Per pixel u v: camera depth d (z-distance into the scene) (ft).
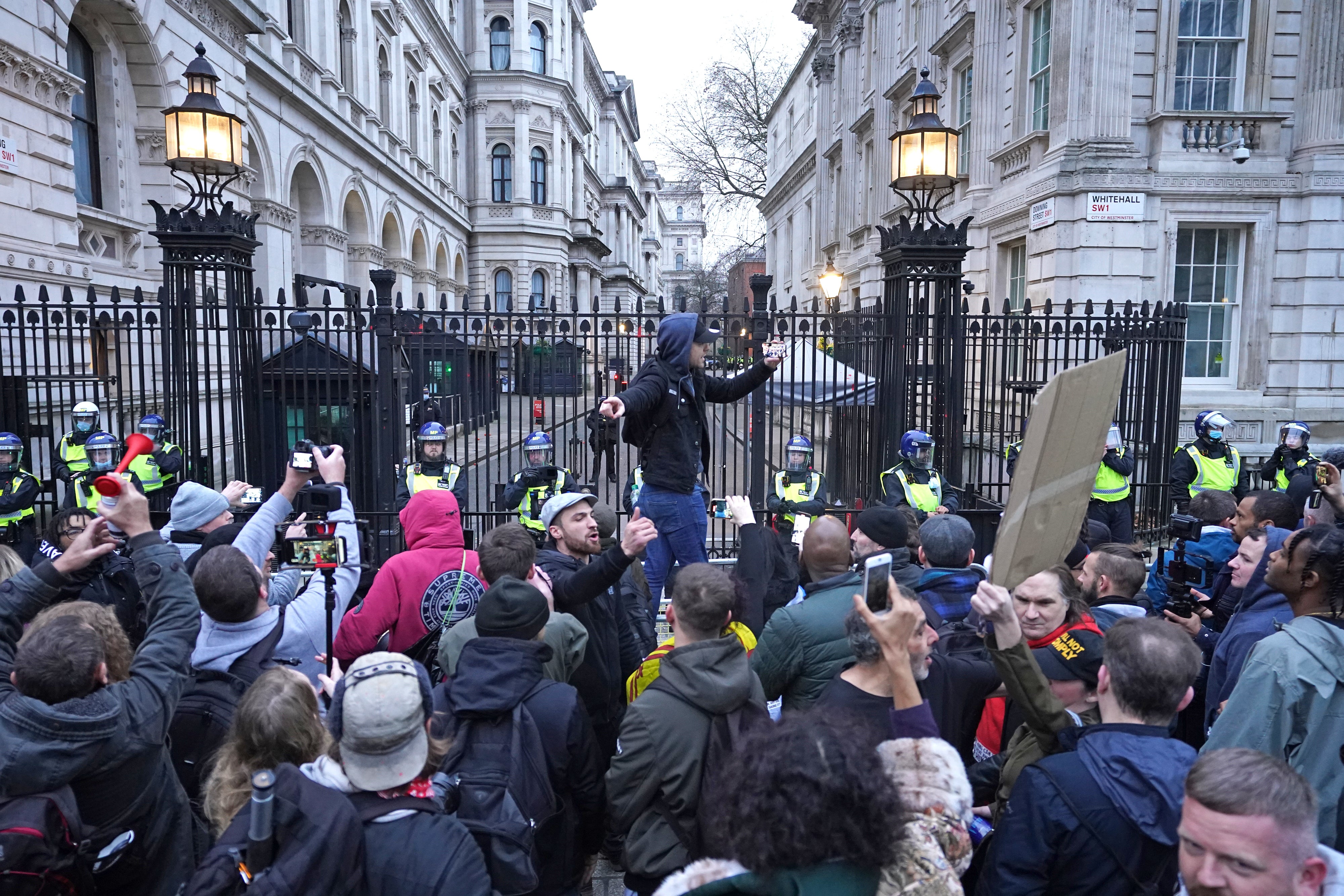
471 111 140.67
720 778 5.43
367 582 18.17
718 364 22.53
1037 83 44.50
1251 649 9.24
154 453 23.73
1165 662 6.56
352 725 6.03
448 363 31.22
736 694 7.55
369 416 24.57
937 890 5.04
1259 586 9.86
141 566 8.18
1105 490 25.70
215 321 21.52
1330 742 7.22
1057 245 39.81
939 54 57.98
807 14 96.32
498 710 7.64
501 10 140.56
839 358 27.35
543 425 22.06
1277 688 7.36
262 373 22.16
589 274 170.50
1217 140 39.14
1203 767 5.23
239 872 5.77
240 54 53.31
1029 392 24.47
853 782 4.86
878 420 22.86
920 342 24.91
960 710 8.89
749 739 5.41
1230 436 39.91
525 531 10.21
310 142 68.64
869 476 23.79
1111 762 6.43
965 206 51.13
